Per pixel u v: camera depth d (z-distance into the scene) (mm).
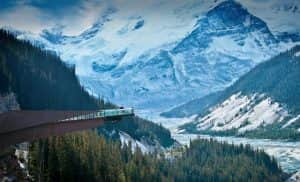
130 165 170500
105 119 113312
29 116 96625
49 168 131125
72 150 139125
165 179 184000
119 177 153625
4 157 115688
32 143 128000
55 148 134625
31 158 125375
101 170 148750
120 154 176750
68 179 133375
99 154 152625
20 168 118938
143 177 172000
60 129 102062
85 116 107438
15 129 94562
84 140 152875
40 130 98562
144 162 185750
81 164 139250
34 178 121500
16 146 130000
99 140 166000
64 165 134250
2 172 111188
